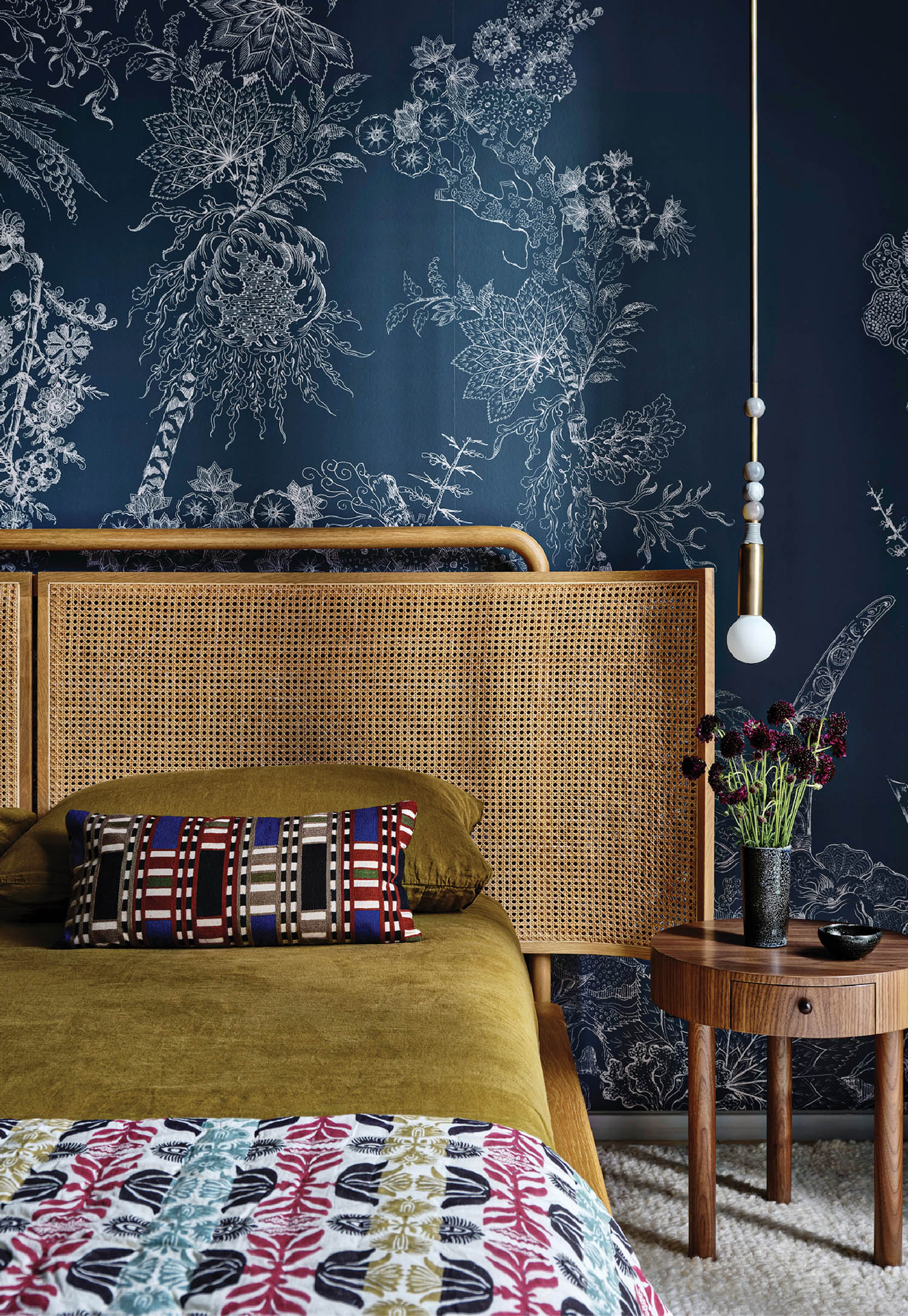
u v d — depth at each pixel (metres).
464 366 2.31
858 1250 1.78
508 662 2.18
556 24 2.31
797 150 2.30
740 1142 2.25
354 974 1.49
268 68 2.30
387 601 2.18
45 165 2.31
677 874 2.12
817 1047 2.27
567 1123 1.55
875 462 2.29
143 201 2.31
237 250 2.31
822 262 2.29
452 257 2.31
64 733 2.18
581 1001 2.28
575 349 2.31
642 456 2.30
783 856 1.76
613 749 2.16
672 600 2.13
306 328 2.31
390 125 2.31
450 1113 1.03
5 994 1.38
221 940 1.65
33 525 2.30
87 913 1.66
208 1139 0.93
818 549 2.29
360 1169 0.86
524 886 2.18
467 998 1.37
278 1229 0.77
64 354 2.30
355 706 2.18
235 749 2.18
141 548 2.22
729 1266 1.72
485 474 2.31
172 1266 0.72
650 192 2.30
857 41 2.29
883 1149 1.71
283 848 1.72
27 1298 0.69
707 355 2.30
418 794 1.95
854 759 2.29
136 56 2.31
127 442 2.30
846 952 1.67
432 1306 0.68
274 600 2.19
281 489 2.30
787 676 2.29
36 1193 0.83
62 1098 1.05
